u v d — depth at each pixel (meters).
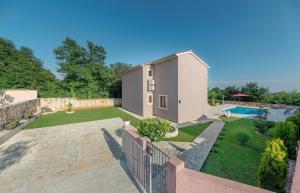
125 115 19.38
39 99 22.39
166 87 17.02
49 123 15.02
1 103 18.88
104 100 27.98
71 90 26.73
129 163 6.51
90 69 28.81
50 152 8.27
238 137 9.53
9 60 26.09
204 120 16.80
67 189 5.16
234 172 6.25
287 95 27.91
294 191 2.78
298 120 8.69
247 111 24.53
